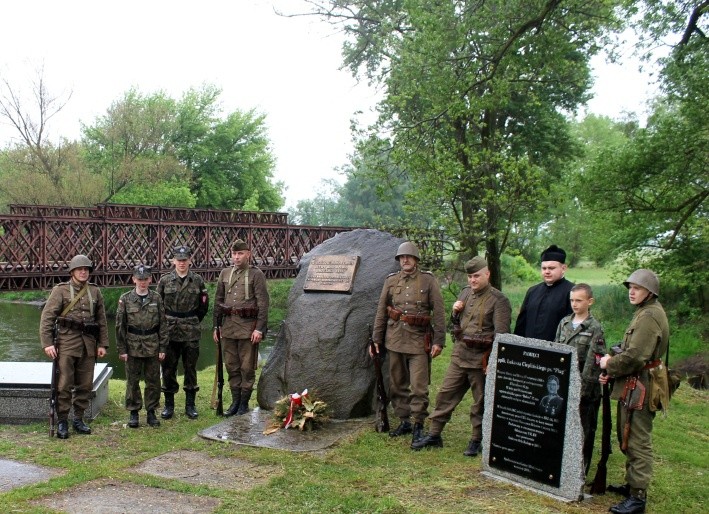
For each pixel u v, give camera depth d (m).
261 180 49.00
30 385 7.18
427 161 14.98
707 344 17.95
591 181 17.73
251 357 7.67
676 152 16.34
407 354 6.54
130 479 5.30
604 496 5.19
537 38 15.67
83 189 35.78
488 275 6.16
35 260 19.19
